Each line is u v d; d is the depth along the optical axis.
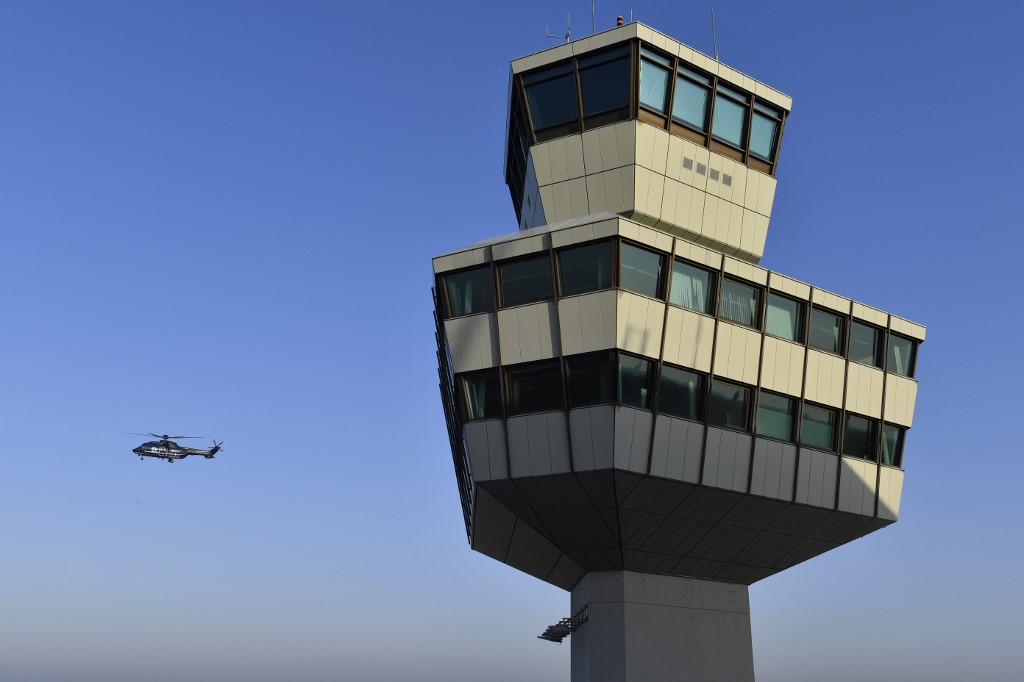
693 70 41.75
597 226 35.19
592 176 40.81
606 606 40.16
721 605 42.31
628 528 37.69
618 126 40.59
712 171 42.19
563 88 41.72
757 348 37.88
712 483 36.44
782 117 44.25
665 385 35.75
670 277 35.91
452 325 37.16
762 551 41.62
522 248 36.19
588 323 35.03
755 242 43.03
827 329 40.31
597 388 34.94
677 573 41.22
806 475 39.00
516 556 46.06
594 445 34.66
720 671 41.31
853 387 40.59
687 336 36.09
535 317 35.88
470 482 41.44
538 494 36.72
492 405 36.47
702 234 41.59
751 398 37.84
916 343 43.06
